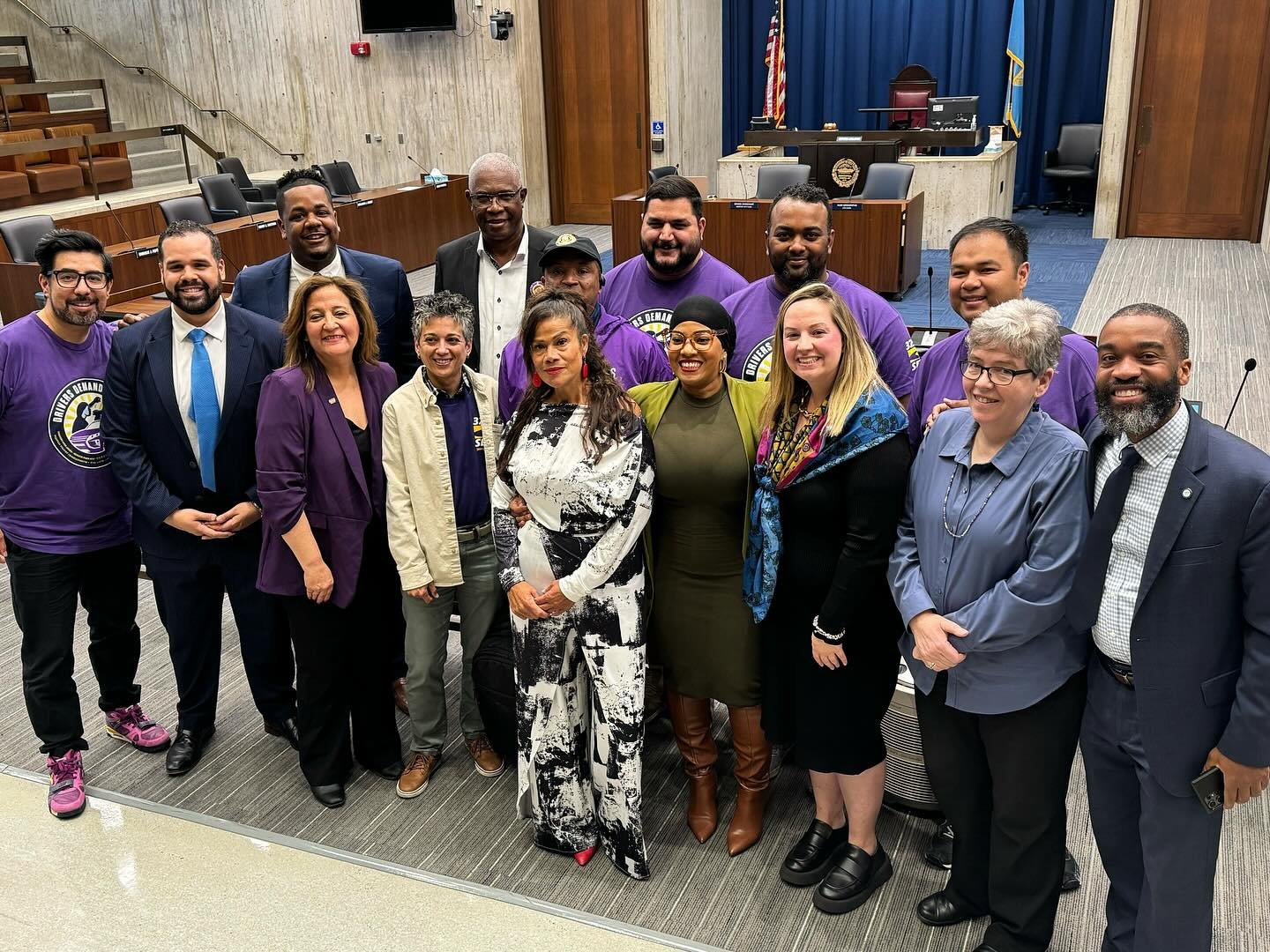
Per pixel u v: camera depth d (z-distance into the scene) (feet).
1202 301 26.25
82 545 9.70
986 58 39.04
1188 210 34.01
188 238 9.10
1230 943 7.88
